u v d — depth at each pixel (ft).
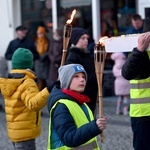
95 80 29.09
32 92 25.26
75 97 20.66
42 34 59.77
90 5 58.95
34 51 54.03
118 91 48.47
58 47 53.47
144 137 24.97
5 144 38.63
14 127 26.11
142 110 24.91
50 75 54.49
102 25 59.06
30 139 26.18
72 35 29.63
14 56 26.23
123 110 49.32
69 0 60.39
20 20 63.21
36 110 24.99
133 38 23.20
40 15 62.64
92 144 20.80
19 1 63.21
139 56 23.26
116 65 48.37
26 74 26.02
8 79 25.95
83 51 29.55
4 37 63.00
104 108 52.49
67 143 19.71
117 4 59.11
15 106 25.99
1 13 63.10
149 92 24.91
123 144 37.50
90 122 19.52
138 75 24.63
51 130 20.68
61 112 20.12
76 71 20.77
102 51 20.62
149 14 57.47
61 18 61.05
